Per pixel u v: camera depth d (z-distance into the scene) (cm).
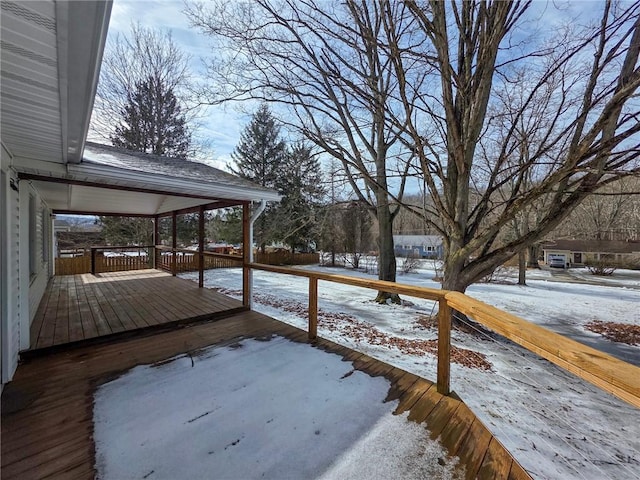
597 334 645
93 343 327
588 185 457
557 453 252
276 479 153
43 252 578
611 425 308
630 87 339
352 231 1792
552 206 506
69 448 170
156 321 390
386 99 579
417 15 423
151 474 154
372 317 636
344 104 668
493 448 179
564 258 2155
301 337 362
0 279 234
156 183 355
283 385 247
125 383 246
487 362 434
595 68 434
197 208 634
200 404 218
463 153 485
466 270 561
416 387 248
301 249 1923
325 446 177
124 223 1309
